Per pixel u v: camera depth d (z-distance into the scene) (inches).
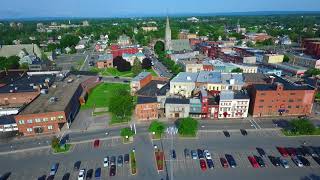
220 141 4648.1
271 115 5600.4
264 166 3949.3
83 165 4040.4
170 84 6422.2
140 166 3983.8
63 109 5088.6
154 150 4399.6
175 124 5260.8
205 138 4751.5
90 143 4670.3
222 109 5477.4
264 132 4950.8
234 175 3757.4
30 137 4933.6
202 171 3853.3
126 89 7514.8
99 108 6215.6
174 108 5482.3
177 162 4069.9
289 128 5068.9
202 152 4308.6
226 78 6505.9
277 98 5462.6
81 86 7258.9
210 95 5994.1
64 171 3909.9
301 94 5467.5
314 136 4805.6
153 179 3686.0
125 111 5462.6
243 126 5182.1
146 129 5103.3
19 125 4928.6
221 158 4156.0
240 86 6195.9
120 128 5177.2
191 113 5506.9
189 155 4244.6
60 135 4965.6
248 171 3846.0
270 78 6166.3
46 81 6889.8
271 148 4426.7
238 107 5472.4
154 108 5482.3
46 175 3843.5
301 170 3860.7
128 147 4507.9
